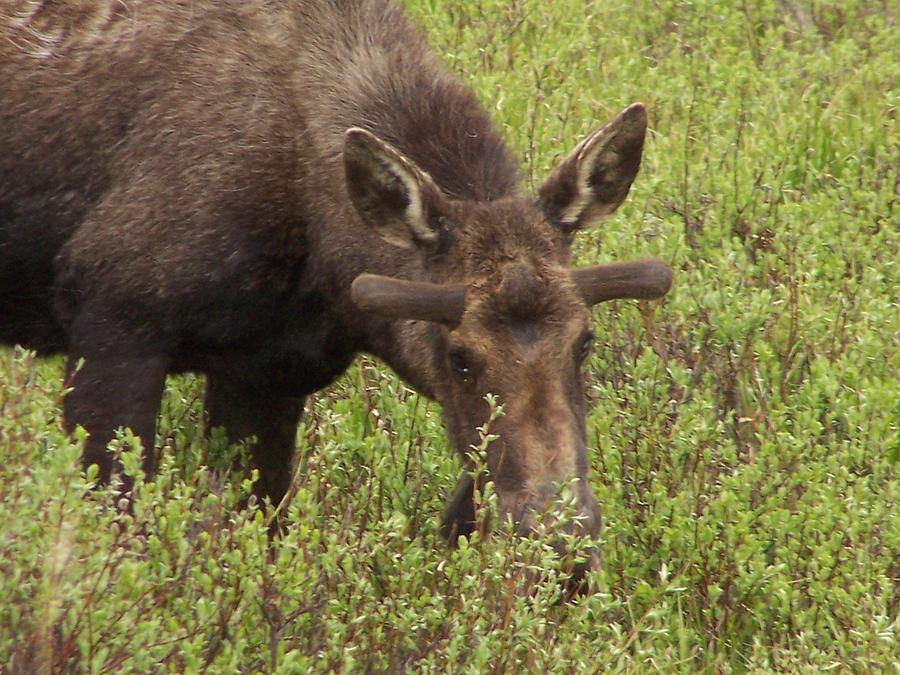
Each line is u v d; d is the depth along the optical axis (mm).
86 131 10469
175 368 10797
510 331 9070
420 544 10289
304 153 10234
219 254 10125
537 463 8820
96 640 7902
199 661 7848
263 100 10305
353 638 8812
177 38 10484
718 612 10352
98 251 10320
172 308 10242
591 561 9016
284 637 8656
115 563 8234
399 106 10383
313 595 8820
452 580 9172
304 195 10211
